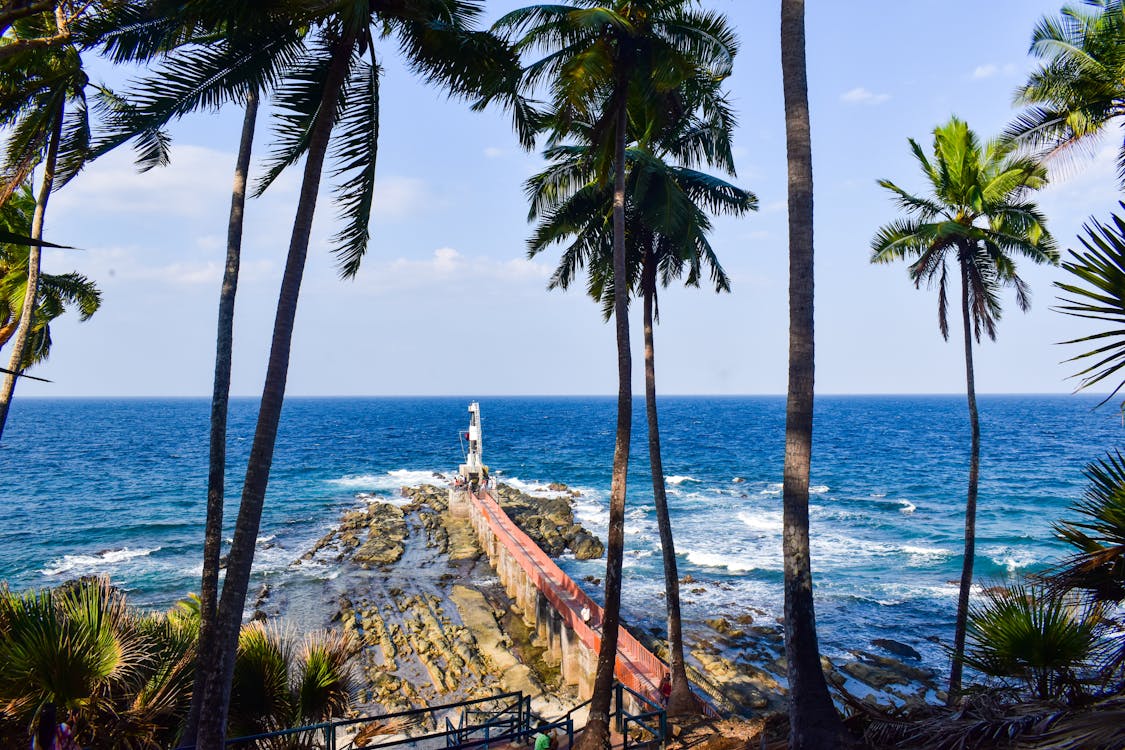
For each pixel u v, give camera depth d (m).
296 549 39.19
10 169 9.16
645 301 16.81
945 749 5.98
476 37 9.21
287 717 8.69
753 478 71.56
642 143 16.67
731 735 13.41
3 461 82.19
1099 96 12.70
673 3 12.76
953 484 65.69
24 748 6.60
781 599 30.03
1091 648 6.12
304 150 10.21
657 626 26.80
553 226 17.19
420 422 173.75
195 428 144.25
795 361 7.98
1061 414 195.75
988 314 18.34
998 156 15.50
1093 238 4.65
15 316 14.52
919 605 29.55
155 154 11.79
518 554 28.28
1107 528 5.23
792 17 8.45
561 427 153.62
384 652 23.05
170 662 8.41
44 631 7.07
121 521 47.09
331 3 8.16
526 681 20.61
